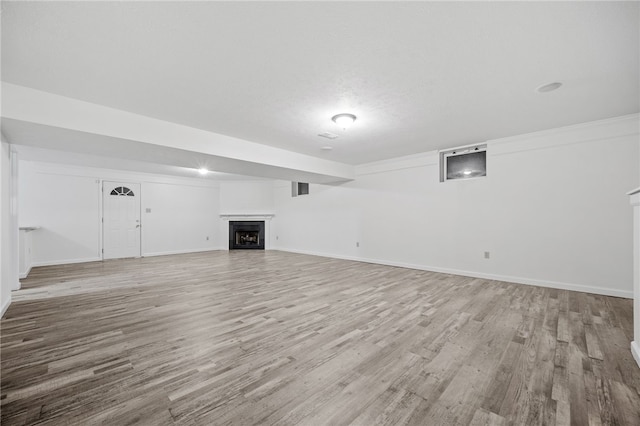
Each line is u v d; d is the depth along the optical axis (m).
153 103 2.98
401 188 5.80
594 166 3.73
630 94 2.84
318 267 5.81
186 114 3.30
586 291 3.79
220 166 4.91
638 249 1.98
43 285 4.25
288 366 1.96
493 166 4.56
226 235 9.16
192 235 8.52
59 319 2.84
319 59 2.17
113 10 1.62
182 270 5.47
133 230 7.30
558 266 4.02
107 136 3.08
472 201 4.83
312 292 3.86
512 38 1.92
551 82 2.56
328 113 3.28
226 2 1.57
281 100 2.92
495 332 2.52
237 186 9.20
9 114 2.52
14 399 1.59
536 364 1.97
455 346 2.25
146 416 1.46
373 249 6.36
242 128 3.81
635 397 1.60
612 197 3.62
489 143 4.57
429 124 3.72
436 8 1.63
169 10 1.63
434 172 5.29
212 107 3.09
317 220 7.73
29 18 1.67
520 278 4.33
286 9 1.63
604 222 3.68
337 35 1.88
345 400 1.60
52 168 6.05
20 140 3.22
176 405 1.54
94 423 1.41
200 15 1.67
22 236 4.77
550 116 3.47
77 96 2.80
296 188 8.39
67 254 6.24
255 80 2.49
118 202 7.04
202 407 1.53
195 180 8.59
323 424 1.41
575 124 3.79
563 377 1.81
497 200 4.54
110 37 1.88
